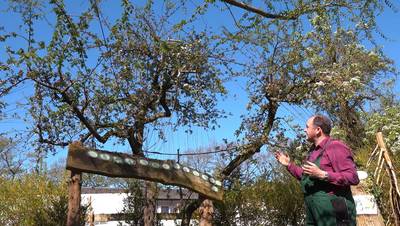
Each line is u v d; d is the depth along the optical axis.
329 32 8.27
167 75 7.88
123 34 7.57
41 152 8.58
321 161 4.56
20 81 7.10
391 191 7.11
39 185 11.33
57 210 10.48
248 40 8.02
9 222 11.30
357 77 8.83
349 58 8.74
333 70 8.54
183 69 8.02
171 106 8.45
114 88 7.67
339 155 4.48
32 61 6.66
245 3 7.80
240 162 9.05
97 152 5.10
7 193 11.33
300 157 8.70
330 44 8.41
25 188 11.29
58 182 11.80
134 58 7.73
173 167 5.62
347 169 4.42
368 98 11.49
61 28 6.68
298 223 10.64
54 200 11.09
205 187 5.90
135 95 7.88
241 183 10.09
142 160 5.39
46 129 8.30
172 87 8.27
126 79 7.72
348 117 10.95
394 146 9.59
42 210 10.89
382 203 7.64
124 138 8.28
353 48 8.62
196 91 8.31
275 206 10.57
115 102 7.89
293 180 10.68
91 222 11.21
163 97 8.18
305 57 8.40
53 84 7.38
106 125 7.91
